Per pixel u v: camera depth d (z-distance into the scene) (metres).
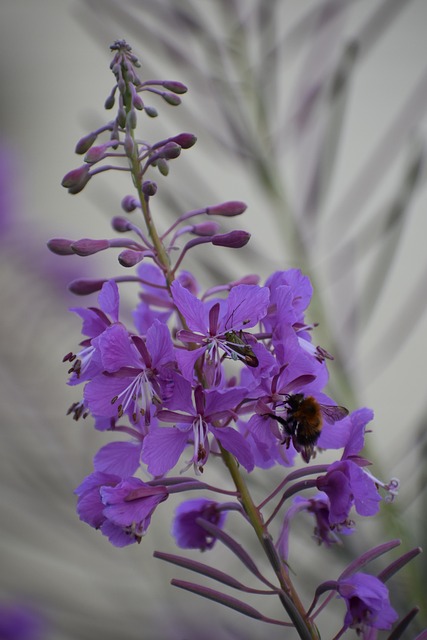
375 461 0.64
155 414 0.52
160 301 0.55
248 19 0.69
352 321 0.66
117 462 0.53
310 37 0.68
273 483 0.65
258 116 0.68
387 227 0.65
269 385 0.52
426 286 0.66
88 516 0.53
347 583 0.52
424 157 0.65
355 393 0.65
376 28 0.67
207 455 0.51
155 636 0.69
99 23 0.68
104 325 0.53
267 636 0.69
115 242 0.54
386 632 0.61
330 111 0.66
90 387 0.52
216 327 0.52
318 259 0.68
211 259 0.65
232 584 0.52
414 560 0.63
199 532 0.55
